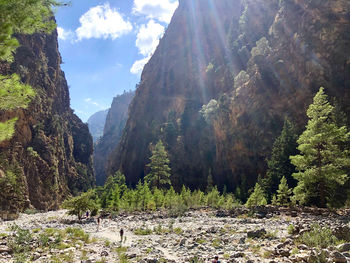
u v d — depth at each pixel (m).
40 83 104.62
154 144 125.12
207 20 171.62
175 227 25.59
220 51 148.50
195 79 147.25
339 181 28.56
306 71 67.44
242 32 128.12
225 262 11.23
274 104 73.50
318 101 30.53
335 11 66.31
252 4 126.94
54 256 12.86
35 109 91.19
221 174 89.44
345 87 57.94
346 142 37.75
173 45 178.62
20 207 61.78
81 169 133.50
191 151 108.06
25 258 12.19
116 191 53.91
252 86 81.06
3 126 10.58
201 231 21.06
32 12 9.66
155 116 151.75
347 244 11.00
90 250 15.23
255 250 13.30
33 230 22.89
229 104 88.81
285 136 56.16
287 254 11.60
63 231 22.06
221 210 36.19
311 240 12.83
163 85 163.25
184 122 121.94
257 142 73.50
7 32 9.27
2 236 17.62
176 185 99.50
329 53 63.34
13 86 9.97
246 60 116.69
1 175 61.94
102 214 41.69
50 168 87.50
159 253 14.77
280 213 29.69
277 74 76.38
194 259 11.84
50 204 81.69
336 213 25.95
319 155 29.58
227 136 85.50
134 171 134.50
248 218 29.00
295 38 74.81
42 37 118.88
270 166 58.00
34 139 87.75
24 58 94.38
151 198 49.53
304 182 30.16
